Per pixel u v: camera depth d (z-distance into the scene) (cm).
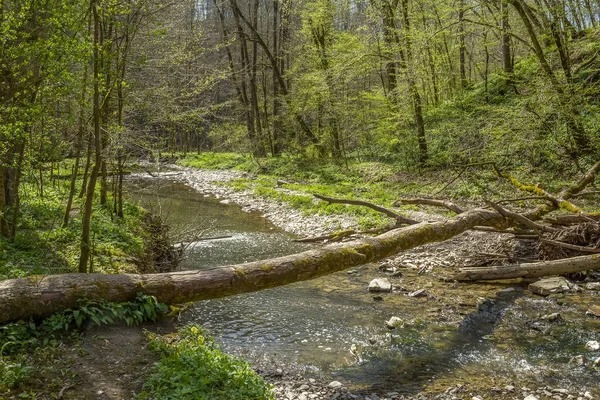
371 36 2134
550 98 1483
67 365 466
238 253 1135
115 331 549
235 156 3719
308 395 498
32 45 625
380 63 2153
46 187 1259
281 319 723
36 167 777
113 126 695
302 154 2912
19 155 737
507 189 1566
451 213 1400
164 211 1609
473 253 1031
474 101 2236
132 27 684
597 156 1540
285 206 1750
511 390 506
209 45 2634
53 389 423
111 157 829
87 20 694
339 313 746
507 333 659
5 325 508
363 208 1491
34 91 683
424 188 1828
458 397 495
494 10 1802
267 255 1116
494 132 1578
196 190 2314
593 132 1586
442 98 2727
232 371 477
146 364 486
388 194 1784
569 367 556
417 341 641
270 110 3775
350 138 2869
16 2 653
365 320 718
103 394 425
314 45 2725
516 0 1495
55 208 1027
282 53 3203
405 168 2172
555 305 752
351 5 2473
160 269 929
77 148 900
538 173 1622
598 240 888
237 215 1664
